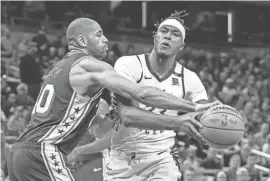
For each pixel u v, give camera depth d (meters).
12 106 15.27
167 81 5.85
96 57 5.29
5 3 25.67
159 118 4.93
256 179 12.43
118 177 5.95
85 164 7.89
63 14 27.78
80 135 5.08
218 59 26.75
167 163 5.87
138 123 5.02
